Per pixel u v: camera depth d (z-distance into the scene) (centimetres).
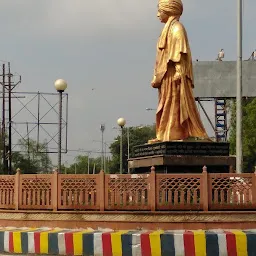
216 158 2778
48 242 2281
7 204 2550
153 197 2297
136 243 2156
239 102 3170
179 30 2794
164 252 2130
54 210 2423
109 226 2330
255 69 6444
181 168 2733
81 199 2386
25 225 2481
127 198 2331
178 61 2773
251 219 2272
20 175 2519
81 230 2348
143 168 2947
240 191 2286
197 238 2116
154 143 2841
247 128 7362
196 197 2283
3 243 2389
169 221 2278
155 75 2878
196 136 2819
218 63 6575
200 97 6550
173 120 2816
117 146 13738
